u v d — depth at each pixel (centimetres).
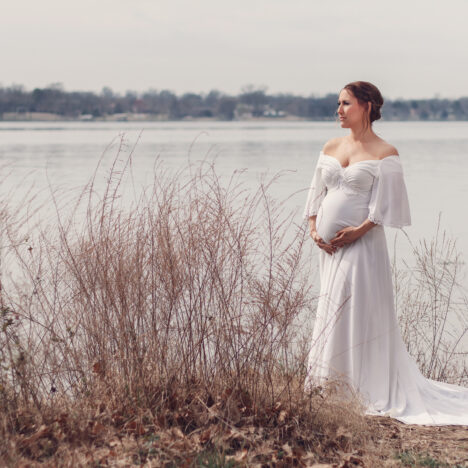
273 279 399
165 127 15538
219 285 392
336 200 449
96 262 387
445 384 470
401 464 346
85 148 4975
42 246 428
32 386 366
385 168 436
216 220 394
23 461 316
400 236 1244
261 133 10212
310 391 391
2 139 7019
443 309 653
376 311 441
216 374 385
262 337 385
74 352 380
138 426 353
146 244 391
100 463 323
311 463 338
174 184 409
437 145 5981
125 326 381
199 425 362
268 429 362
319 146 5547
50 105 19575
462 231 1316
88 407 368
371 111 444
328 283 452
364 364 439
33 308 397
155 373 383
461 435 391
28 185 1805
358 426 376
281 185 2142
